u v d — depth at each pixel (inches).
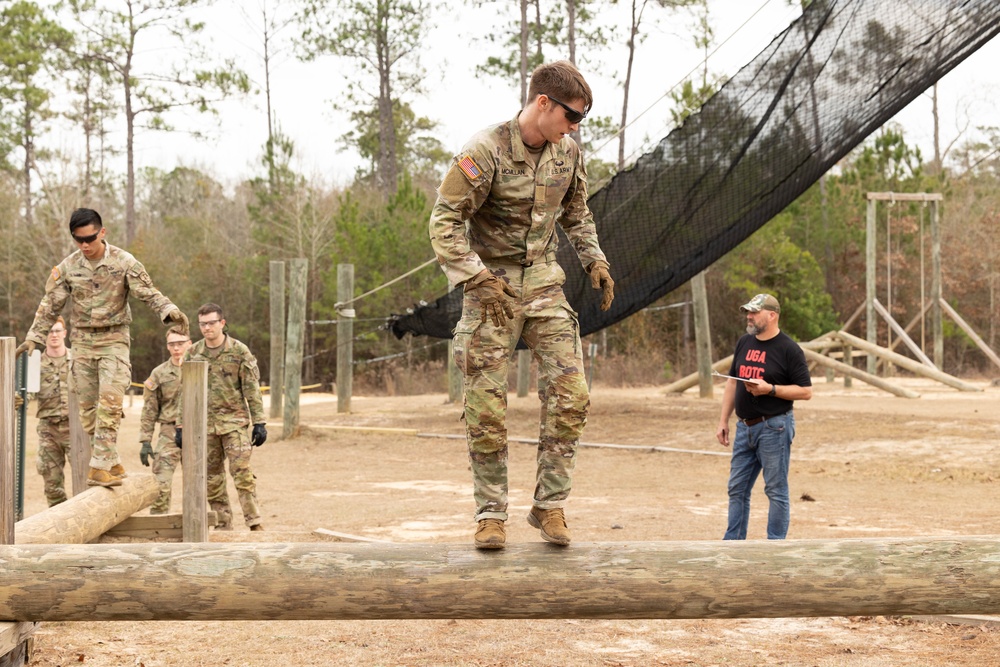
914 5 381.1
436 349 1512.1
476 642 212.8
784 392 254.7
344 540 324.2
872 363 1103.0
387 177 1855.3
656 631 223.3
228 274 1616.6
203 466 287.4
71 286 265.1
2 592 156.7
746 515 268.2
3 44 1612.9
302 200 1604.3
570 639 215.6
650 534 329.7
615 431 700.0
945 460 531.5
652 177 454.3
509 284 151.7
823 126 410.6
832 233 1499.8
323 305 1470.2
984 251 1549.0
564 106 147.2
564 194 155.9
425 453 648.4
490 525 153.5
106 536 292.2
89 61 1679.4
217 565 155.6
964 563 150.6
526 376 965.8
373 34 1729.8
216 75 1641.2
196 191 2222.0
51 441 357.1
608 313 510.3
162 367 344.2
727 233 455.2
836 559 151.9
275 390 854.5
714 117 434.9
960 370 1476.4
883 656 199.6
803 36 406.0
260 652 205.6
